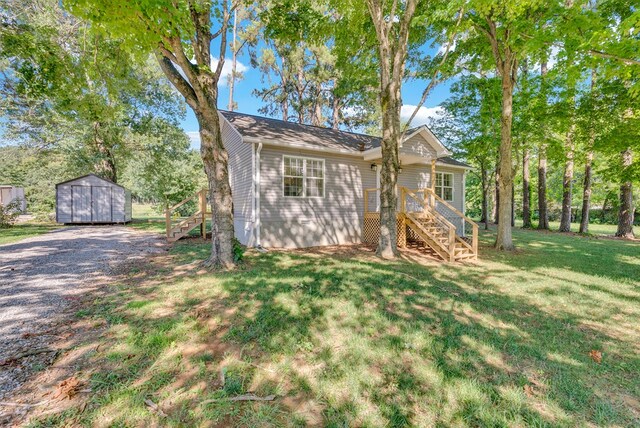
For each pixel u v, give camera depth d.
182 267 5.97
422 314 3.68
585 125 9.17
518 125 10.45
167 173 20.38
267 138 8.47
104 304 3.88
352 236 10.54
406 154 9.96
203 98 5.33
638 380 2.42
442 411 2.01
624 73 4.54
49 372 2.39
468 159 16.55
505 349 2.87
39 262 6.40
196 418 1.93
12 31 6.84
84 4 3.82
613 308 4.06
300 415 1.96
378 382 2.30
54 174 23.28
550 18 5.47
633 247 9.88
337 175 10.23
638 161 9.73
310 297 4.16
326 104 22.41
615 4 6.84
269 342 2.89
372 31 8.48
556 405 2.09
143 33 4.09
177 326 3.21
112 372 2.40
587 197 14.23
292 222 9.24
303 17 7.65
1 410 1.97
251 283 4.80
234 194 10.81
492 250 9.13
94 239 10.11
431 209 8.97
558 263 7.18
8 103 13.09
